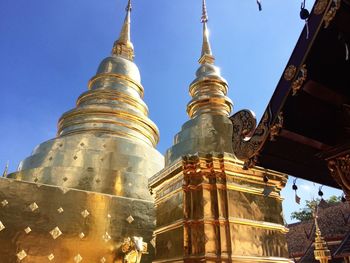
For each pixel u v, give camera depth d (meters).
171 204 8.15
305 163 5.30
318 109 4.28
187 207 7.62
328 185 5.96
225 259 6.88
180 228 7.48
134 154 13.37
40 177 11.51
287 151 4.93
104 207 9.60
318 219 27.25
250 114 4.80
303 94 4.02
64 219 8.91
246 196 7.80
